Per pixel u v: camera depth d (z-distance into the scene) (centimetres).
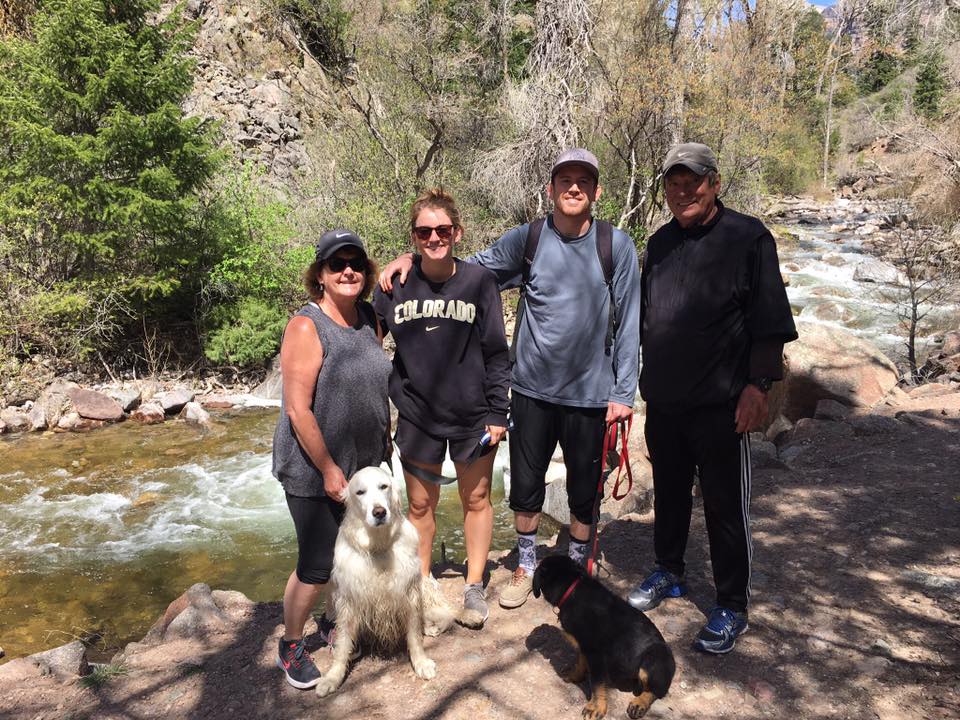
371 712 274
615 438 338
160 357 1087
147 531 637
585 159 299
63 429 904
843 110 4716
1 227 995
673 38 1559
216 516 668
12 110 909
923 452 553
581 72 1510
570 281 313
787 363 732
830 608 340
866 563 383
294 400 264
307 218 1381
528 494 342
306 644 326
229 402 1005
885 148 4012
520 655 308
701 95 1592
